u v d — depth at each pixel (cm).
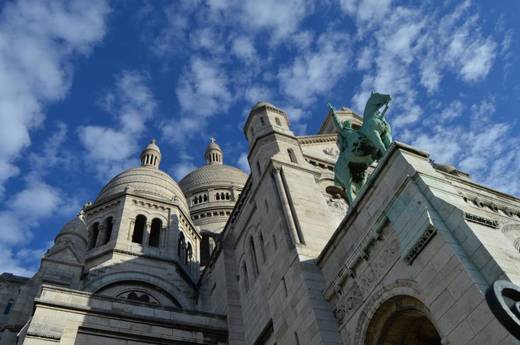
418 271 1534
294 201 2602
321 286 2098
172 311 2773
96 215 4397
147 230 4228
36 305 2427
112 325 2525
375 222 1795
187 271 4234
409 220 1625
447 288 1401
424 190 1648
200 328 2773
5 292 3419
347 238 2041
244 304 2934
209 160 8381
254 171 3150
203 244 5394
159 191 4716
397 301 1659
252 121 3462
